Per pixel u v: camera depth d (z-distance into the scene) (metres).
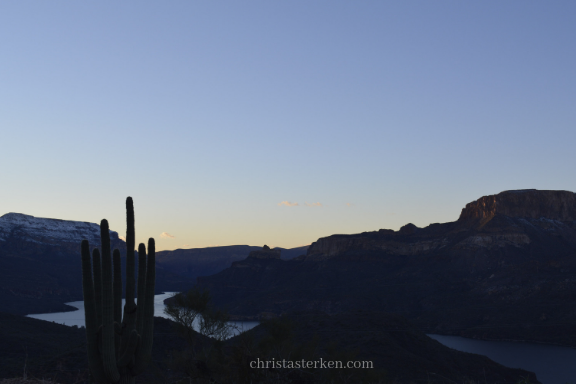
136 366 15.13
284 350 21.16
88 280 14.43
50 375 33.56
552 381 85.62
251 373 19.50
